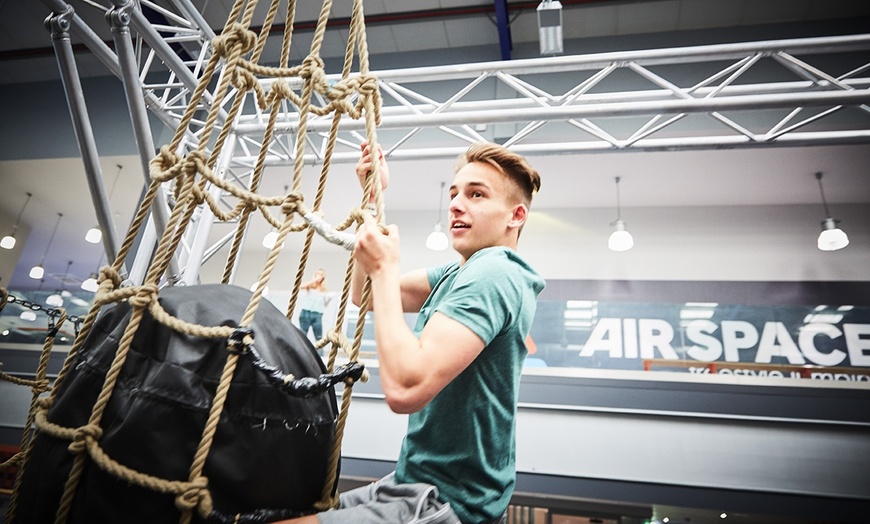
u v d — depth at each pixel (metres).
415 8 6.05
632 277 6.47
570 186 6.52
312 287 6.14
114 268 0.82
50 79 7.30
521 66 3.54
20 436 5.77
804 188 6.21
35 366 6.21
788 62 3.32
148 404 0.67
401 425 5.18
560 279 6.58
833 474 4.64
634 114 3.43
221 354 0.73
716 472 4.76
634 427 5.05
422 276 1.42
